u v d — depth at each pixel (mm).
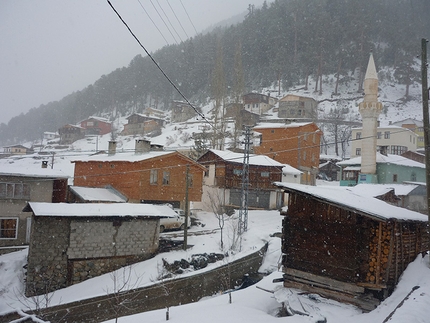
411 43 91062
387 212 12609
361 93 83000
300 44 102812
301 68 97312
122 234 21562
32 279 18922
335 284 12836
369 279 12234
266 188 37656
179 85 109062
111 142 35875
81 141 86688
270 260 23344
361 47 88250
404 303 9648
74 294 18641
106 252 20984
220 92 52969
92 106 126438
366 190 27859
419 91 83438
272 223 31000
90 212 20469
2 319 13109
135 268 20938
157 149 36250
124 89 121188
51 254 19609
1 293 18672
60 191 27875
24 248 23641
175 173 32094
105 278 20016
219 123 62531
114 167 32094
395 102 79312
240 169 37344
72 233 20125
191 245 24234
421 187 33125
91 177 34125
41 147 86000
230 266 21484
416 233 14266
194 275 19703
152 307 17891
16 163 62438
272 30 106125
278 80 93000
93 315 16281
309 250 13602
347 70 94938
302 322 10797
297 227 14047
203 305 14719
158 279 19312
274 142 46250
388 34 97062
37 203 20469
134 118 86688
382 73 89812
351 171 42719
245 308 13344
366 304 11992
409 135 55000
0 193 23969
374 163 38625
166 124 87812
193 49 112125
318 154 49844
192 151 49719
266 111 79500
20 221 24375
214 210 33750
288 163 44781
